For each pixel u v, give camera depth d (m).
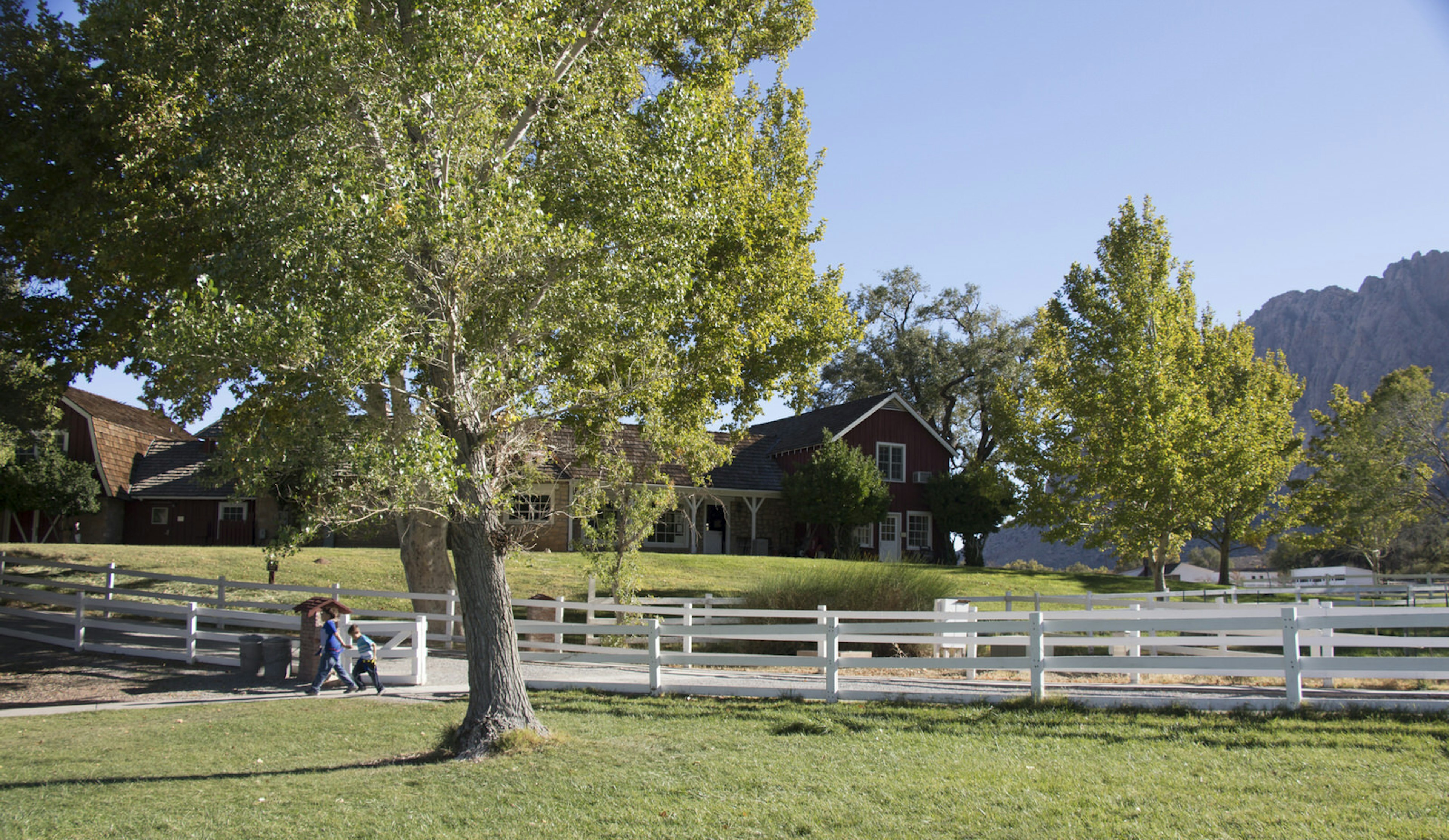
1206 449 26.47
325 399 9.95
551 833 7.09
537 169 12.25
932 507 40.62
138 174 15.73
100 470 36.09
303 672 16.02
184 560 25.94
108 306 18.05
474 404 10.51
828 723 10.96
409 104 11.18
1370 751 8.48
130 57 15.06
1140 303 26.62
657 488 20.78
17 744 11.29
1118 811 6.98
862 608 18.62
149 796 8.66
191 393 13.45
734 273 17.44
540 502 32.81
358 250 9.68
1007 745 9.54
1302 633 14.05
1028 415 29.84
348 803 8.11
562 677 15.21
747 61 19.97
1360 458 37.47
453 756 9.99
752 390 19.69
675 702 13.02
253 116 11.63
